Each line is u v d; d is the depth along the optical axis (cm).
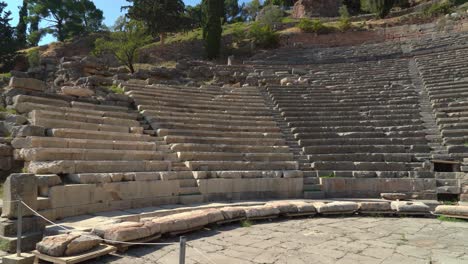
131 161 1118
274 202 1188
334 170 1488
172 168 1245
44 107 1218
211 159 1388
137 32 3070
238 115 1859
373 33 3572
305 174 1457
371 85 2275
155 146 1312
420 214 1139
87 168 986
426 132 1672
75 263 612
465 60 2441
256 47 3772
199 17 4841
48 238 643
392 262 668
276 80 2492
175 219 838
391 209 1155
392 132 1689
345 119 1862
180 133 1489
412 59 2750
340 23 3888
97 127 1261
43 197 823
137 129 1406
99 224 785
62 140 1034
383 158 1537
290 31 3869
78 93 1534
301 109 1964
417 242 815
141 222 782
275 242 798
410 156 1526
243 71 2831
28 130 1014
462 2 3866
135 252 704
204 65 2888
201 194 1229
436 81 2164
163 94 1869
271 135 1688
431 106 1894
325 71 2725
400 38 3441
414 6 4416
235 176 1315
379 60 2934
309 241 810
